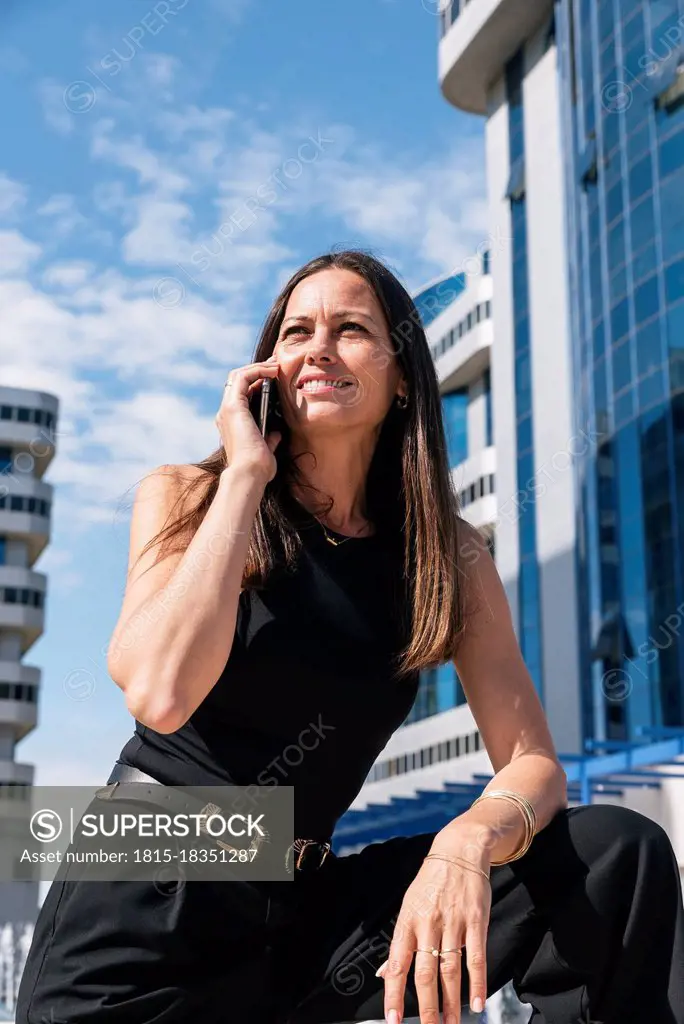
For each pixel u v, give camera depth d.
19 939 14.35
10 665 50.69
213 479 1.77
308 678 1.63
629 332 25.36
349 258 1.88
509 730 1.79
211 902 1.50
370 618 1.72
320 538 1.75
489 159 41.09
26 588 51.12
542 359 35.62
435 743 41.22
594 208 27.75
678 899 1.42
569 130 30.23
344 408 1.78
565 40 31.34
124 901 1.48
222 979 1.51
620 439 25.20
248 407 1.77
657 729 14.95
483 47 40.16
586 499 26.38
